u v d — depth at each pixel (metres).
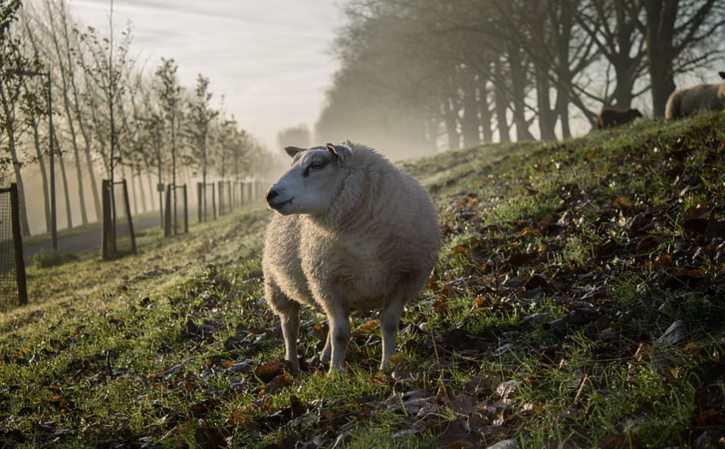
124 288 13.06
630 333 4.38
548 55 32.47
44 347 8.90
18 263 15.06
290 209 4.93
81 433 5.30
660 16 25.08
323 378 4.82
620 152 9.90
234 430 4.49
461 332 5.13
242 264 11.02
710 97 15.69
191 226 33.41
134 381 6.39
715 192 6.23
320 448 3.86
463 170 17.39
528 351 4.55
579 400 3.52
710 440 2.81
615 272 5.47
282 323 6.11
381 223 5.00
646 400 3.27
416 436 3.65
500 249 7.18
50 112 20.97
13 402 6.73
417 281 5.29
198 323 7.65
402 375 4.54
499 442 3.27
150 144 35.78
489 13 34.50
